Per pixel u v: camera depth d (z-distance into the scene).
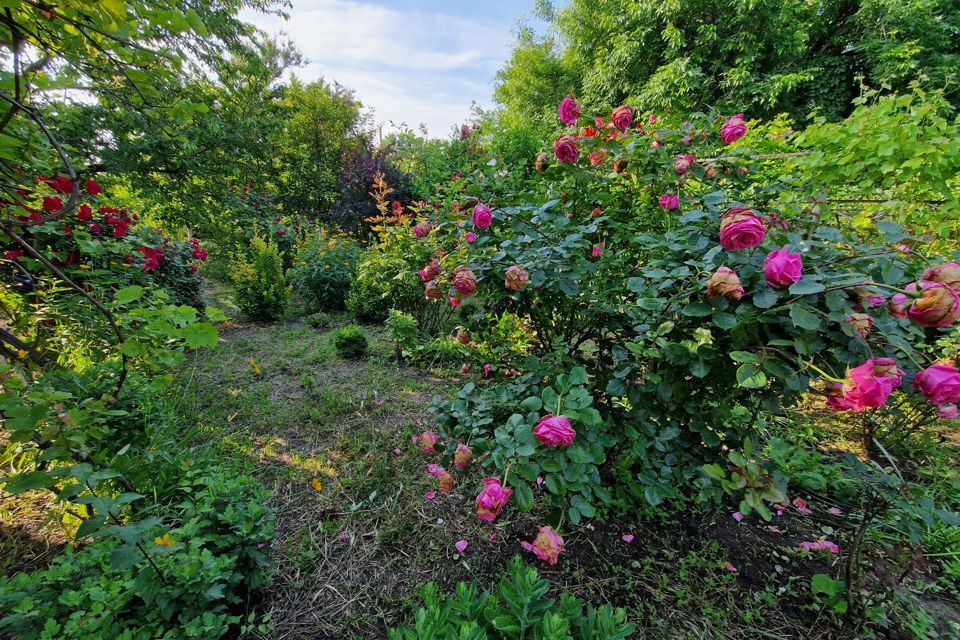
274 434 2.40
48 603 1.06
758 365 0.97
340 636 1.29
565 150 1.54
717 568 1.52
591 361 1.70
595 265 1.52
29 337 1.98
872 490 1.23
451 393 2.88
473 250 1.69
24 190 1.60
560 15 10.87
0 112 1.28
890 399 1.31
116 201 3.35
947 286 0.83
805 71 6.89
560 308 1.74
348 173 9.37
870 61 6.99
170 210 4.61
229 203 5.27
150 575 1.12
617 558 1.56
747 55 7.08
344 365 3.49
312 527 1.72
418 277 3.67
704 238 1.15
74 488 0.93
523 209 1.57
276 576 1.48
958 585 1.43
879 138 1.91
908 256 1.26
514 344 2.24
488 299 1.79
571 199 1.73
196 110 1.33
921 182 1.90
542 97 12.34
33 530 1.61
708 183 1.74
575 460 0.97
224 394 2.86
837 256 1.07
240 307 4.75
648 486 1.24
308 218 10.24
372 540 1.66
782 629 1.30
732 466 1.14
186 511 1.40
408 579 1.49
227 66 5.15
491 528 1.71
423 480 2.02
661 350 1.18
